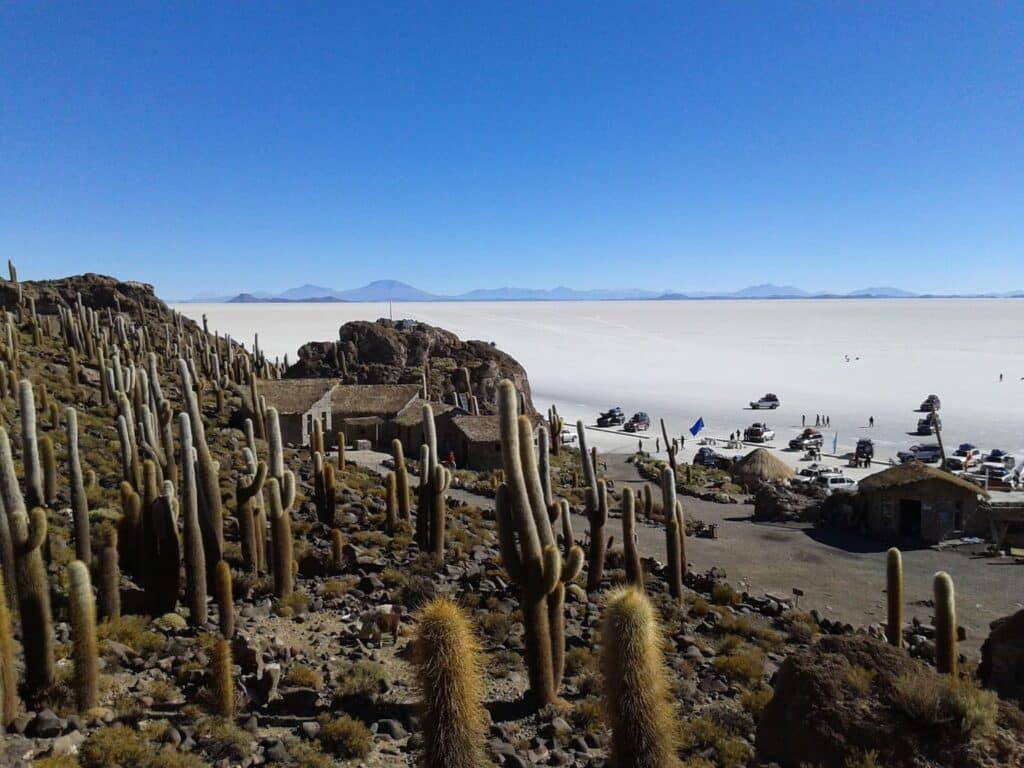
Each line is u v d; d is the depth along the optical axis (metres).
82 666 13.18
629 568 24.14
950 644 15.21
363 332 89.00
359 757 13.00
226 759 12.27
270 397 57.78
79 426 36.97
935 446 73.19
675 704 15.84
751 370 150.75
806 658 11.97
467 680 9.03
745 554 36.81
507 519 15.50
